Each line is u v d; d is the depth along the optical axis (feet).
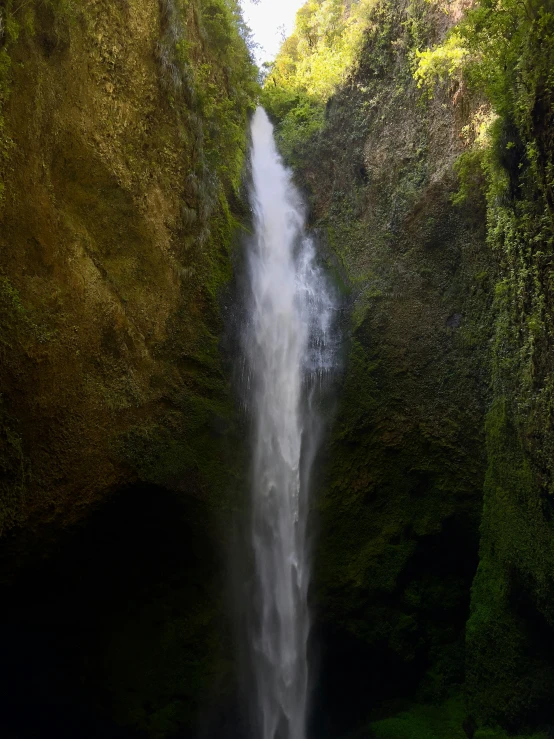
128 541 32.86
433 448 37.76
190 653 35.04
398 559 37.40
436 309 39.40
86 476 29.76
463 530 37.29
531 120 25.64
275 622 37.86
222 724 35.68
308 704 38.01
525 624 31.32
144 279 34.04
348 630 37.37
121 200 32.63
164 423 33.63
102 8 32.07
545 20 24.27
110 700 33.81
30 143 26.96
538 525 29.30
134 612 33.96
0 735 34.96
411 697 37.45
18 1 26.03
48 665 33.37
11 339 25.96
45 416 28.07
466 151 38.24
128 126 33.68
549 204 25.48
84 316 29.66
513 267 30.30
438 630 37.93
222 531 35.19
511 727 30.91
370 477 38.70
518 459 31.42
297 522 39.47
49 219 28.12
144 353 33.37
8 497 26.63
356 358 39.86
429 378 38.52
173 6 37.52
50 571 29.99
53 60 28.63
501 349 33.42
